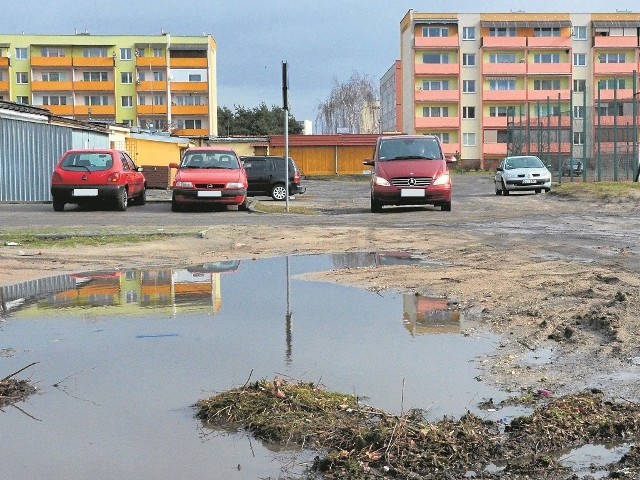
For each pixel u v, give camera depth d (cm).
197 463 342
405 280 848
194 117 8850
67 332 611
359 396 432
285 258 1079
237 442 367
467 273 886
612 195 2438
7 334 605
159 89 8706
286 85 1997
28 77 8606
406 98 8862
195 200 1977
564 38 8356
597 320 598
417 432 361
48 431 384
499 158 8462
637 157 3228
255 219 1731
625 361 493
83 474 331
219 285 841
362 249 1176
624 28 8412
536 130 4306
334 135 6862
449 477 324
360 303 720
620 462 335
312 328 614
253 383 445
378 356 522
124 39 8681
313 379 468
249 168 2950
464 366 493
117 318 665
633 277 818
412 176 2000
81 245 1205
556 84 8450
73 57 8556
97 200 1991
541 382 454
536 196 2830
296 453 352
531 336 568
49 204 2419
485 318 637
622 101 3622
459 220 1722
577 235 1345
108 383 466
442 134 8462
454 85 8438
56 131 2681
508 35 8406
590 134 3638
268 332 602
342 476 326
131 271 961
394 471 330
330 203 2689
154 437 374
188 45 8744
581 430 369
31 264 1017
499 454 346
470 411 403
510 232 1415
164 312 689
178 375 482
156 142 4484
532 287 770
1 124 2491
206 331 609
